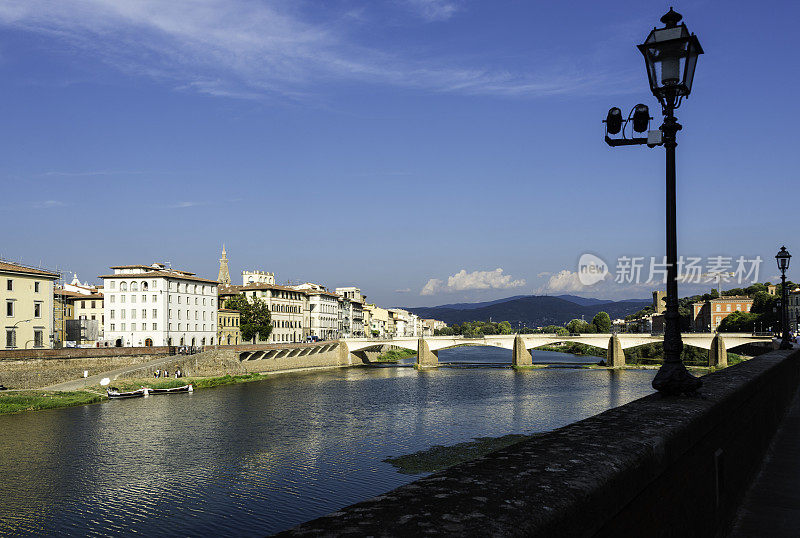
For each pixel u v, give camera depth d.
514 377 118.88
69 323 115.00
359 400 83.50
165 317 134.38
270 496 39.19
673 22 10.98
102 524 34.34
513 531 3.65
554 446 5.94
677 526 7.20
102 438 56.31
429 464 46.50
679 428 7.21
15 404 71.31
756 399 15.03
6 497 39.09
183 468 45.91
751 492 13.19
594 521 4.68
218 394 90.31
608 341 144.62
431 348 152.00
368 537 3.48
